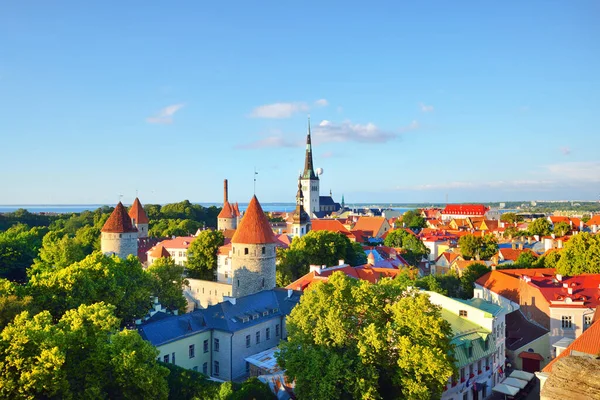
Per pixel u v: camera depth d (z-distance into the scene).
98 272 64.31
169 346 56.03
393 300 50.28
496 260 118.25
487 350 57.78
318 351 44.31
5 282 56.53
